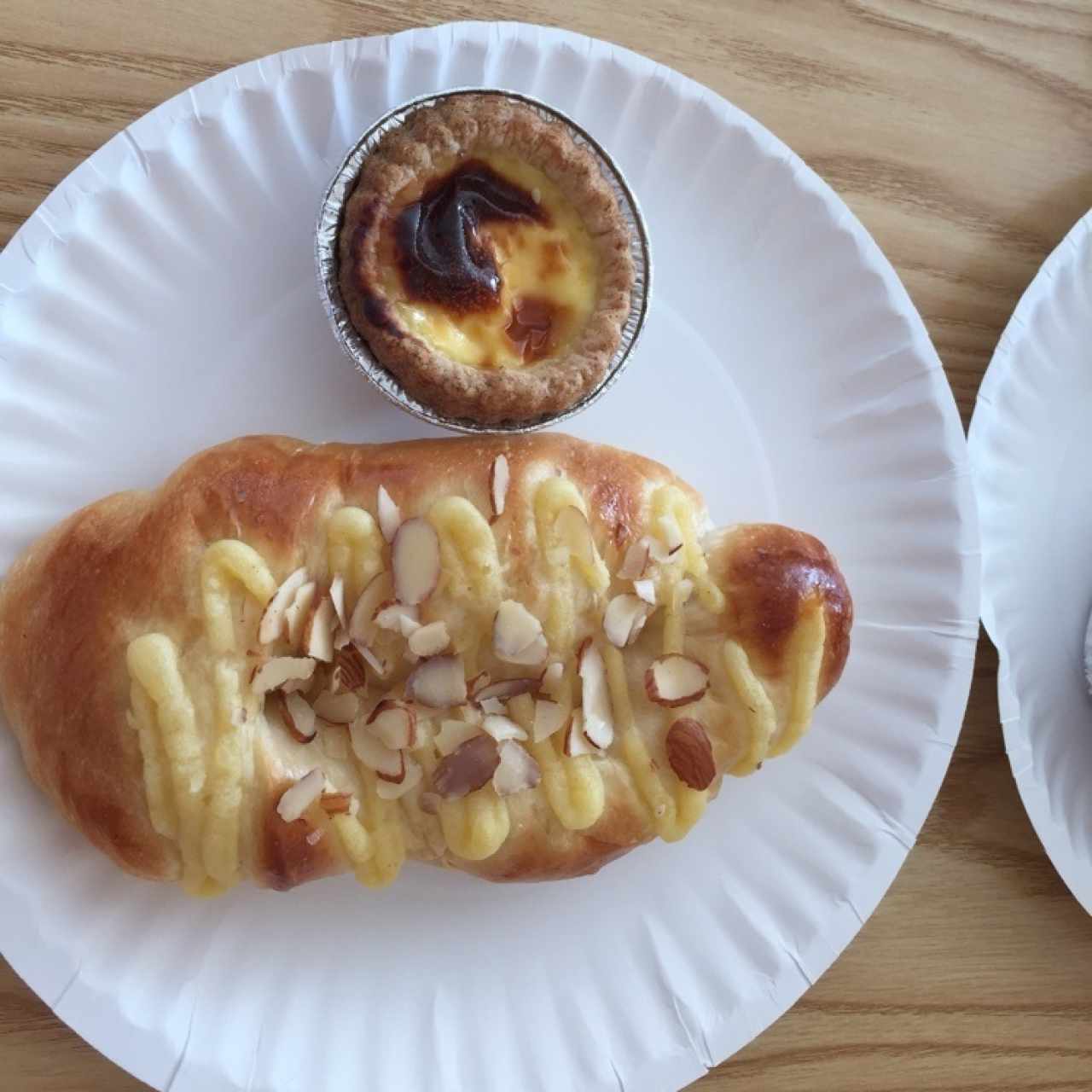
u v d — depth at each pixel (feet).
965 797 0.93
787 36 0.90
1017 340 0.90
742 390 0.90
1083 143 0.94
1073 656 0.93
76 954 0.75
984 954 0.93
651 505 0.78
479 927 0.84
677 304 0.90
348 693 0.73
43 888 0.75
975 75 0.94
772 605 0.77
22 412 0.78
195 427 0.82
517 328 0.80
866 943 0.91
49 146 0.79
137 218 0.79
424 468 0.75
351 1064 0.79
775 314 0.91
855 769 0.89
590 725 0.74
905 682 0.90
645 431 0.89
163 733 0.69
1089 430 0.95
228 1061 0.77
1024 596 0.93
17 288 0.76
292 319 0.83
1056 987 0.94
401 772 0.73
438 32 0.81
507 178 0.80
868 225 0.92
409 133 0.77
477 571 0.72
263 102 0.79
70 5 0.79
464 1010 0.82
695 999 0.84
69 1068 0.79
